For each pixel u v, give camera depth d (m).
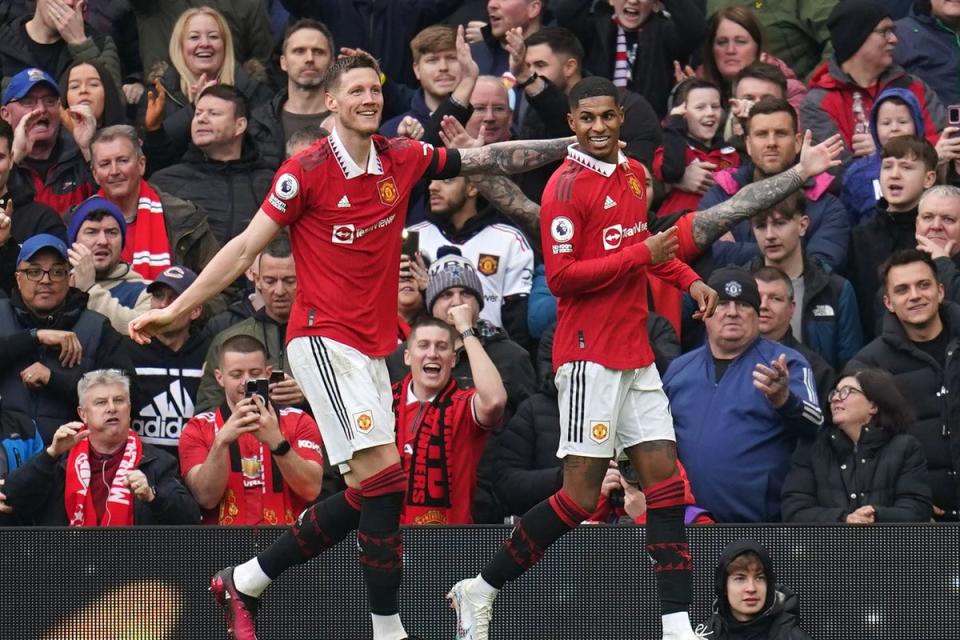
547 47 36.97
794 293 33.19
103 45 40.75
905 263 31.05
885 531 25.95
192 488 28.98
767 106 34.69
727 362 30.48
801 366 30.23
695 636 22.78
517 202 27.22
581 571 26.17
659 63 39.53
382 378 23.45
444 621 26.00
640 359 23.17
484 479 30.33
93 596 26.20
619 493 29.03
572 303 23.22
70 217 35.97
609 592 26.12
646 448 23.19
